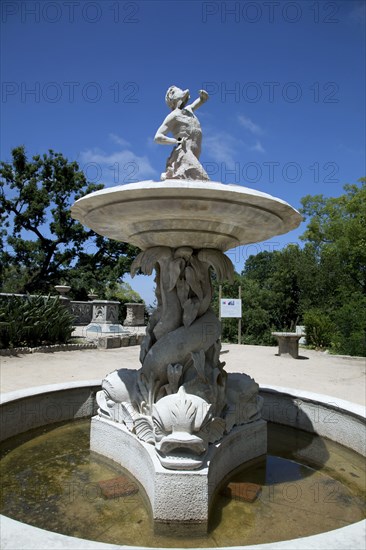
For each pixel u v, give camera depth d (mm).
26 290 25859
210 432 3199
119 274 26469
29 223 25781
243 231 3688
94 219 3582
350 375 9242
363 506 2980
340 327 13906
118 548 1725
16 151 25094
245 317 18531
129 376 3883
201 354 3502
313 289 21188
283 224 3723
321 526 2699
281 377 8867
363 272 21641
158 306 3869
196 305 3600
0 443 3943
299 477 3463
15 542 1735
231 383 3924
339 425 4160
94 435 3832
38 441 4152
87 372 8867
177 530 2633
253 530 2650
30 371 8703
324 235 27281
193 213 3062
